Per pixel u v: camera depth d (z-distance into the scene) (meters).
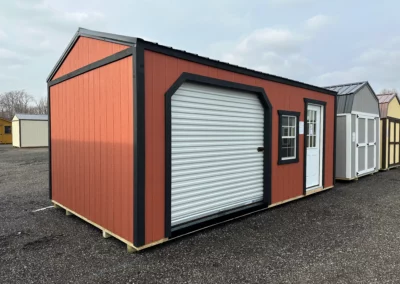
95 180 3.87
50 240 3.61
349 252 3.21
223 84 4.19
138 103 3.07
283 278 2.60
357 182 8.09
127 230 3.27
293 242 3.53
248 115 4.87
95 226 4.03
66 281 2.56
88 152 4.03
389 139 10.45
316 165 6.69
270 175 5.20
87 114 4.05
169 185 3.45
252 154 5.00
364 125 8.76
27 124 22.77
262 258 3.05
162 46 3.30
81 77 4.20
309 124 6.40
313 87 6.29
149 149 3.21
